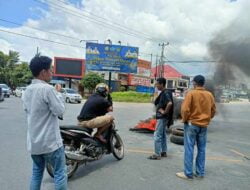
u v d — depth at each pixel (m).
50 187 4.92
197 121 5.65
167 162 6.91
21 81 64.81
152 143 9.25
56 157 3.71
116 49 42.22
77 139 5.64
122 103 38.34
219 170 6.54
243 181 5.83
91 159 5.90
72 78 50.38
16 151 7.25
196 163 5.93
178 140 9.19
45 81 3.73
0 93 25.05
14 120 13.15
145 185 5.29
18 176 5.44
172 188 5.20
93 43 42.25
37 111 3.59
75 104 30.34
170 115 7.16
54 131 3.68
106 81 53.66
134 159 7.05
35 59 3.66
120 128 12.45
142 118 17.50
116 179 5.54
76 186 5.09
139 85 59.78
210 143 10.25
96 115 6.16
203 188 5.29
